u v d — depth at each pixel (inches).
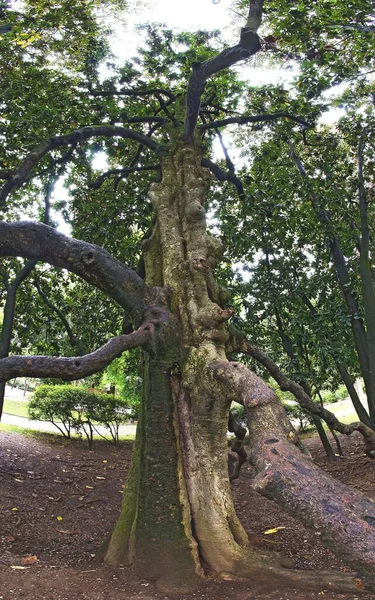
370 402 424.8
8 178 245.6
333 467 455.5
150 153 410.3
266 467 118.8
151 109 370.9
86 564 201.8
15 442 473.1
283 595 163.9
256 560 183.5
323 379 538.3
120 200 417.7
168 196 257.6
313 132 473.4
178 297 217.6
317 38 349.7
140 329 197.5
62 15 324.2
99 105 348.2
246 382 165.8
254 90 386.3
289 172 489.7
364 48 356.8
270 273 498.6
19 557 204.8
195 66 232.5
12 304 421.4
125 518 210.2
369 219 494.0
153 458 194.1
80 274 205.6
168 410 198.4
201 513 191.0
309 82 348.2
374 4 318.7
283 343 506.6
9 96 353.7
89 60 351.6
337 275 478.9
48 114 333.7
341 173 509.4
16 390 1229.1
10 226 194.2
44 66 377.7
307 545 234.4
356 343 441.4
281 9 325.7
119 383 668.7
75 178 459.2
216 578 179.6
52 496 332.5
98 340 530.9
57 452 468.8
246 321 498.3
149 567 181.2
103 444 546.0
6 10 295.1
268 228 485.4
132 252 416.8
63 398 525.3
